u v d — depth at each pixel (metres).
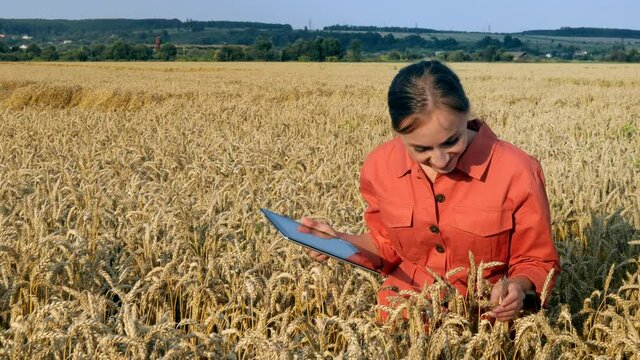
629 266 4.31
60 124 14.75
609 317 3.46
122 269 4.20
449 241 3.22
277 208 5.72
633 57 111.12
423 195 3.18
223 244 4.86
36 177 7.19
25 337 3.35
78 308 3.51
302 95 26.91
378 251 3.59
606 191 6.72
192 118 16.88
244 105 20.28
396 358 2.99
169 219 4.84
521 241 3.19
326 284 3.61
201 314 3.98
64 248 4.05
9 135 13.80
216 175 7.58
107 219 5.46
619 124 15.37
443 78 2.64
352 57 118.69
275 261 4.22
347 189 7.16
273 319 3.29
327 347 3.18
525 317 2.99
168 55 113.50
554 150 10.51
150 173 8.34
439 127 2.65
